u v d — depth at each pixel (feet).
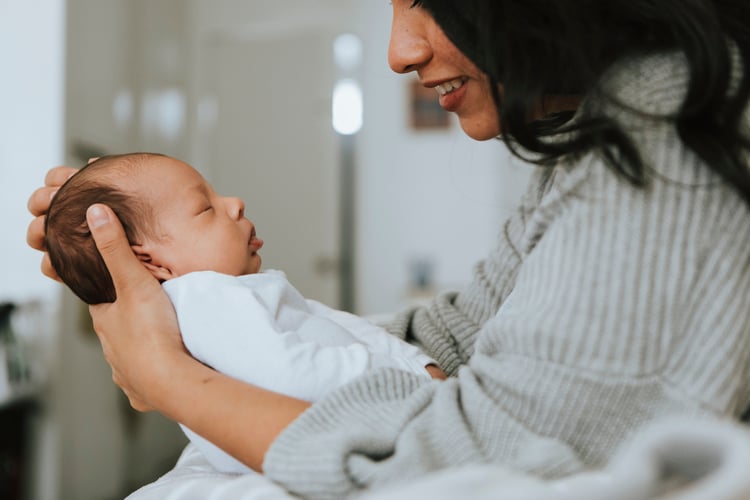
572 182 1.84
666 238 1.70
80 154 9.07
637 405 1.66
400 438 1.74
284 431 1.81
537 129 2.05
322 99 14.32
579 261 1.73
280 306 2.62
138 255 2.82
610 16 1.90
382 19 14.21
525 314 1.77
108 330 2.21
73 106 8.87
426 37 2.31
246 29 14.34
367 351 2.32
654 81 1.83
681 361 1.66
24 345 8.17
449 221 15.14
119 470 10.17
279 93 14.39
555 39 1.86
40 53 8.56
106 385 9.75
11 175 8.55
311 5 14.15
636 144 1.76
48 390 8.33
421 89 15.06
